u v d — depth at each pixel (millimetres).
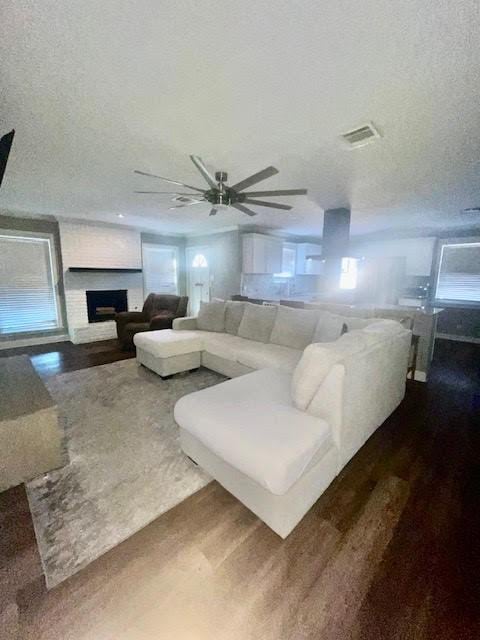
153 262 6602
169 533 1359
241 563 1214
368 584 1133
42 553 1249
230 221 5238
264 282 6551
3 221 4523
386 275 5742
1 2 1020
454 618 1020
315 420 1525
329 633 978
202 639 958
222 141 2082
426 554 1258
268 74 1391
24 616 1017
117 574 1163
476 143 2068
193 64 1334
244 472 1310
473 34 1124
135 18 1092
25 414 1664
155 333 3705
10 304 4742
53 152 2285
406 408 2686
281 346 3123
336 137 2002
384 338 2133
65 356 4289
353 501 1564
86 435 2191
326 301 4230
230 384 2053
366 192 3303
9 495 1594
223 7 1043
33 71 1378
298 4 1025
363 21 1087
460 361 4223
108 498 1573
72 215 4680
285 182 2967
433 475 1781
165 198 3619
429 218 4727
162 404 2711
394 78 1403
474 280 5570
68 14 1077
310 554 1257
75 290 5152
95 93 1553
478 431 2299
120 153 2297
